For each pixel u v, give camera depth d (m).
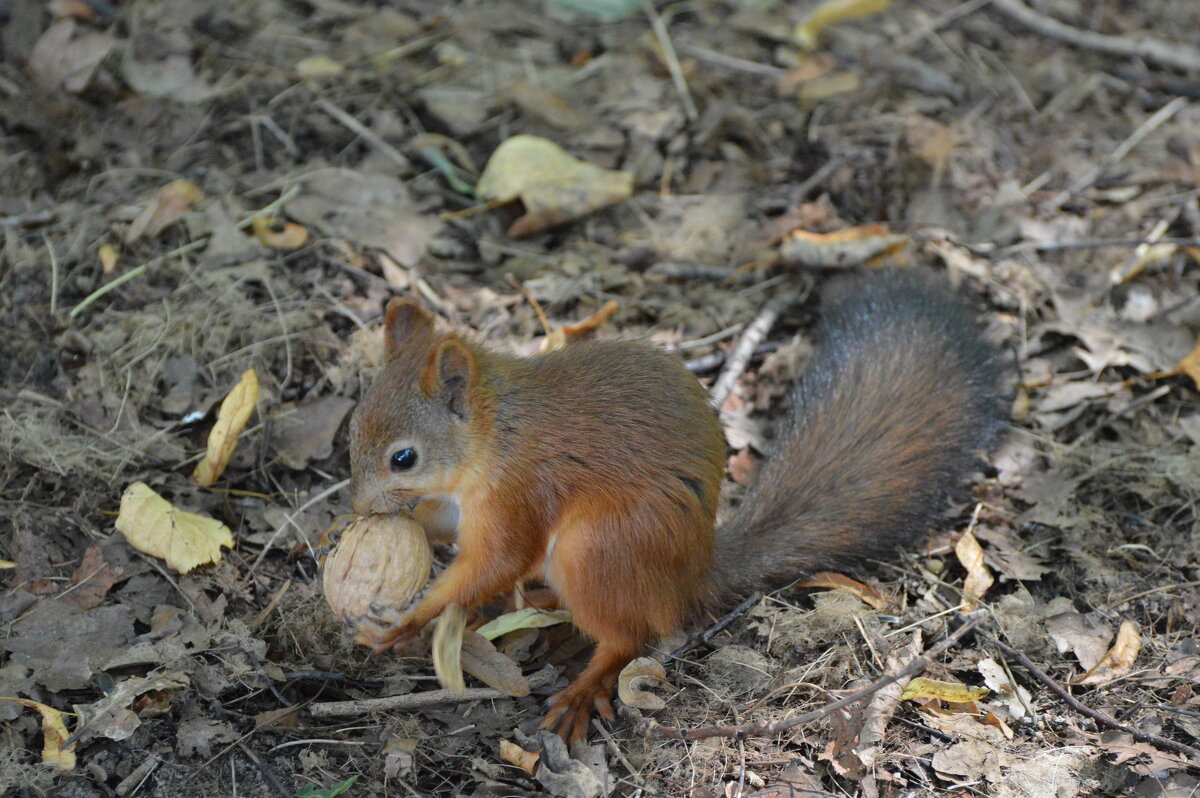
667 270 10.03
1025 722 6.82
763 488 7.97
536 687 7.12
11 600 7.02
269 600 7.38
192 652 6.77
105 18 11.43
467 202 10.52
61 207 9.85
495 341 9.12
